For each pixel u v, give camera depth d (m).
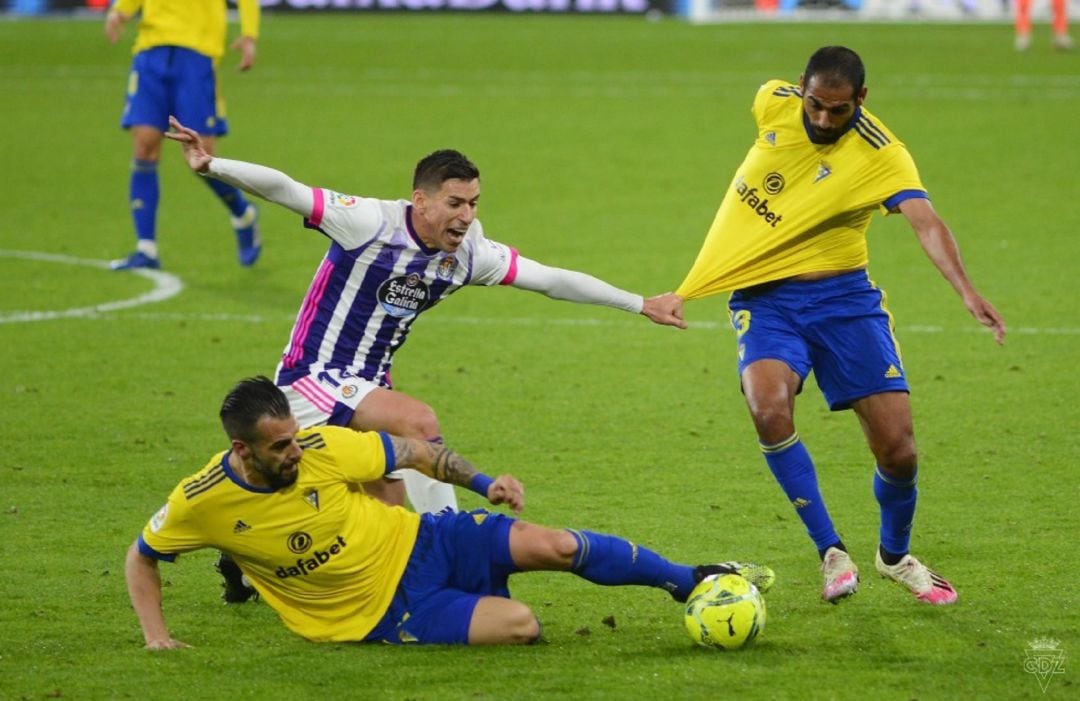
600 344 32.22
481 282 18.81
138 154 36.22
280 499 16.14
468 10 109.50
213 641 17.09
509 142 58.72
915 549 20.14
